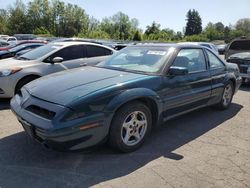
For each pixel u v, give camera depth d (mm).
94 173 3373
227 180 3297
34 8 80375
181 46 4863
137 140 4000
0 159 3666
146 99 4035
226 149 4137
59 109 3283
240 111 6129
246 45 11469
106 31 91062
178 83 4480
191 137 4562
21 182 3164
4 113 5688
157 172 3428
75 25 85000
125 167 3527
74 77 4094
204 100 5238
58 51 7094
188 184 3191
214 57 5695
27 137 4359
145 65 4535
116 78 3988
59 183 3158
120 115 3678
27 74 6496
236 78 6297
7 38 37281
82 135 3348
